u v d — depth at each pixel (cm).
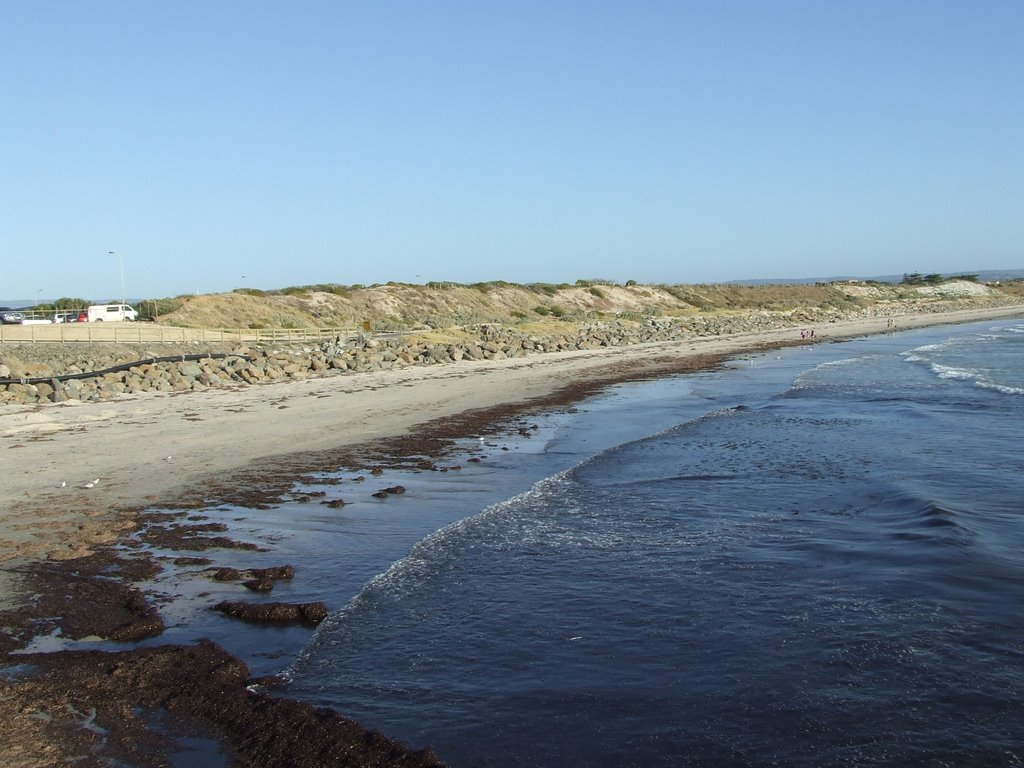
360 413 2177
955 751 541
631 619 777
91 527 1075
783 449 1612
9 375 2644
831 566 905
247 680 659
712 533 1048
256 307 6312
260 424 1972
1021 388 2541
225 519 1130
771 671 661
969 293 15388
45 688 632
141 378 2731
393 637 745
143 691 630
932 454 1519
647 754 552
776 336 6438
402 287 8062
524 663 691
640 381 3116
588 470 1463
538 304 8869
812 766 531
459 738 577
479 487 1341
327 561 960
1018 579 841
